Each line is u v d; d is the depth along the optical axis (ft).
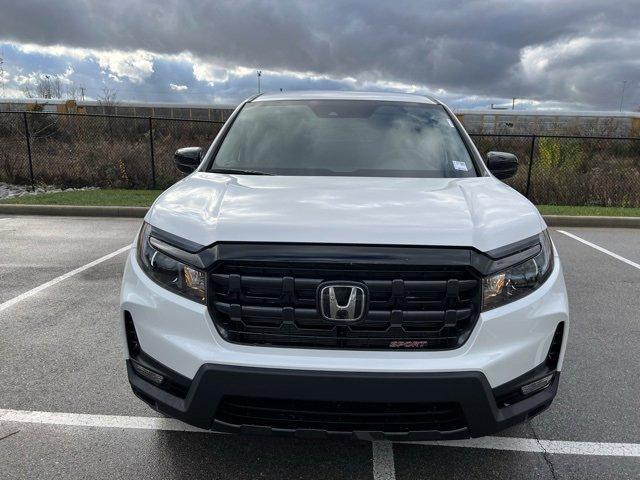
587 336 13.35
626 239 26.18
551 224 30.30
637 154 43.73
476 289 6.64
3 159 42.11
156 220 7.59
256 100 12.28
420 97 12.60
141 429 9.00
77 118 53.06
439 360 6.49
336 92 12.69
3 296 15.61
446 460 8.32
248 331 6.65
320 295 6.46
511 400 7.00
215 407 6.64
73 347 12.12
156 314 7.00
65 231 25.43
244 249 6.61
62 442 8.62
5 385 10.39
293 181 8.84
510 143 49.93
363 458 8.32
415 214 7.15
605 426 9.34
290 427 6.70
